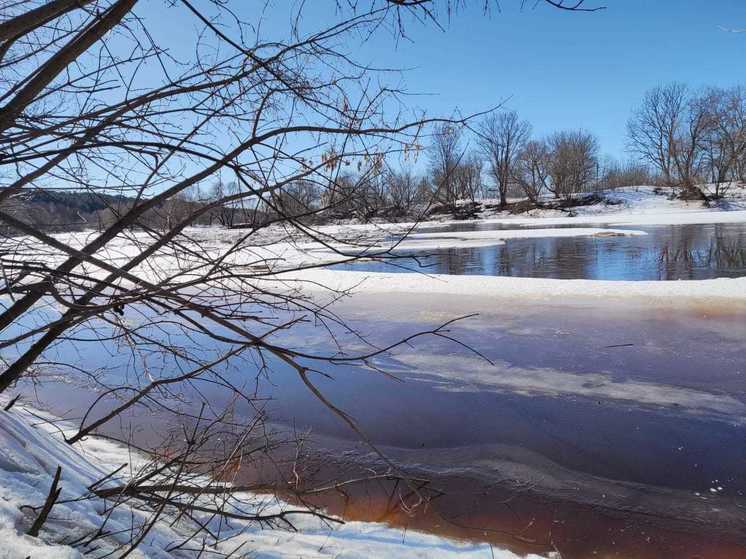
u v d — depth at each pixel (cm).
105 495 271
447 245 2769
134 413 566
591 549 352
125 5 186
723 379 666
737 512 397
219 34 181
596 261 1955
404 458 488
